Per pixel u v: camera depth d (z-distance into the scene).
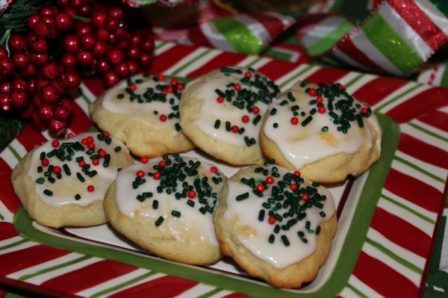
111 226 0.51
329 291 0.47
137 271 0.48
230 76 0.56
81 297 0.46
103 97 0.56
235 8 0.65
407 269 0.48
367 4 0.63
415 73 0.63
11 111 0.56
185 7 0.65
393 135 0.56
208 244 0.49
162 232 0.49
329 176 0.52
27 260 0.48
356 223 0.51
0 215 0.51
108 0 0.62
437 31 0.59
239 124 0.53
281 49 0.66
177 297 0.47
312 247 0.48
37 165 0.52
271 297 0.47
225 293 0.47
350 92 0.59
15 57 0.53
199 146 0.53
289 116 0.52
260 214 0.48
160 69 0.61
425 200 0.52
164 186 0.50
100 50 0.56
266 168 0.51
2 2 0.52
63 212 0.51
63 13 0.54
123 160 0.53
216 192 0.51
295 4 0.64
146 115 0.55
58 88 0.54
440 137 0.56
